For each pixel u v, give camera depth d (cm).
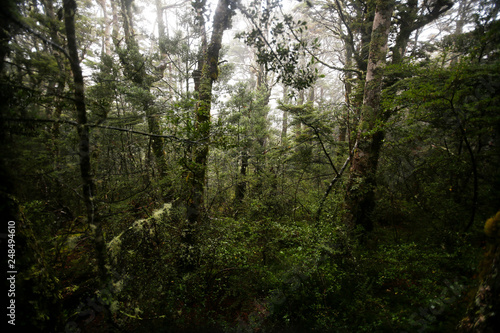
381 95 541
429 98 384
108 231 384
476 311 225
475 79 344
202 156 425
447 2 666
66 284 380
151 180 451
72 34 204
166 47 647
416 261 406
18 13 170
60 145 346
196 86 594
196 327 330
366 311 343
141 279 330
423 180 577
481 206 376
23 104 194
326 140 682
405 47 748
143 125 503
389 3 529
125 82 554
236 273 411
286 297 362
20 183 217
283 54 437
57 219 370
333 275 394
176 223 421
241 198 682
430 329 286
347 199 558
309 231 414
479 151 404
